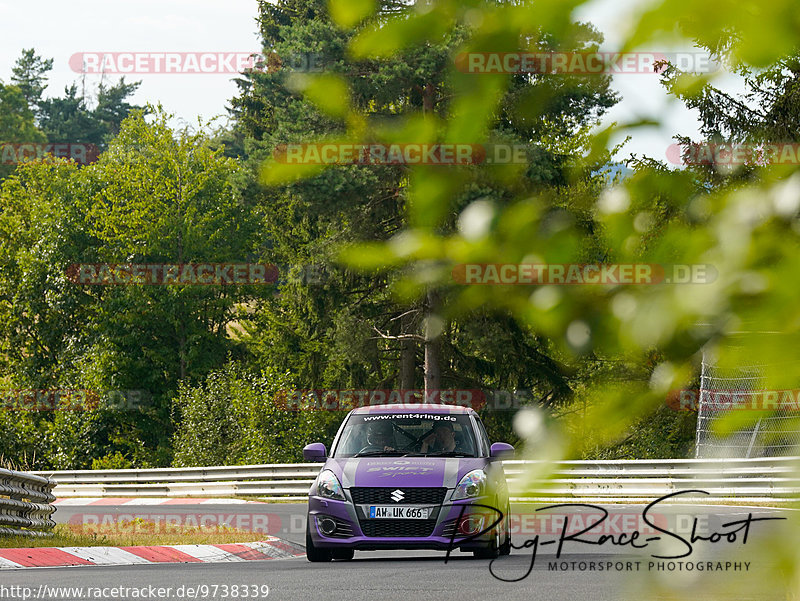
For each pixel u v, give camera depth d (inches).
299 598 1302.9
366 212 5032.0
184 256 7509.8
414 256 160.4
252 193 5905.5
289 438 5871.1
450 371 5807.1
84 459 7135.8
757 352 144.6
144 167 7608.3
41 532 2057.1
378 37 148.6
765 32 136.7
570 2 140.6
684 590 177.0
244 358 7770.7
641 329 147.9
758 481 2780.5
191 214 7421.3
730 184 156.0
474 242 158.1
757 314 144.3
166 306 7342.5
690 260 150.8
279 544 2080.5
